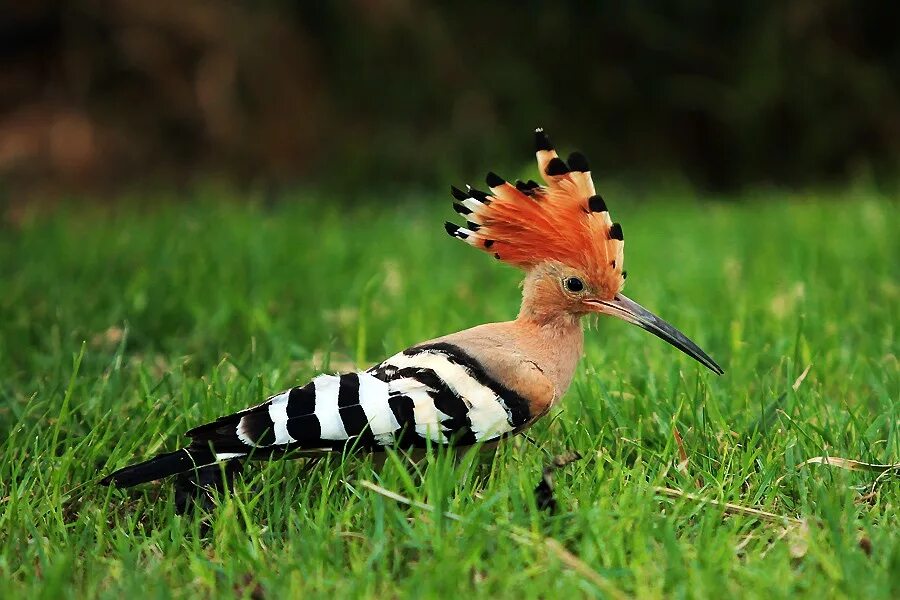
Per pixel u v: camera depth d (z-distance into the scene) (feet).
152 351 34.71
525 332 26.55
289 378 31.58
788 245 49.11
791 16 78.74
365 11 76.13
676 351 33.71
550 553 20.72
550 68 80.43
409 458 24.09
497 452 25.82
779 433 26.94
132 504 25.16
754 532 22.72
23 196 69.05
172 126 73.92
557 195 26.53
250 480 25.09
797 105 79.30
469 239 26.94
